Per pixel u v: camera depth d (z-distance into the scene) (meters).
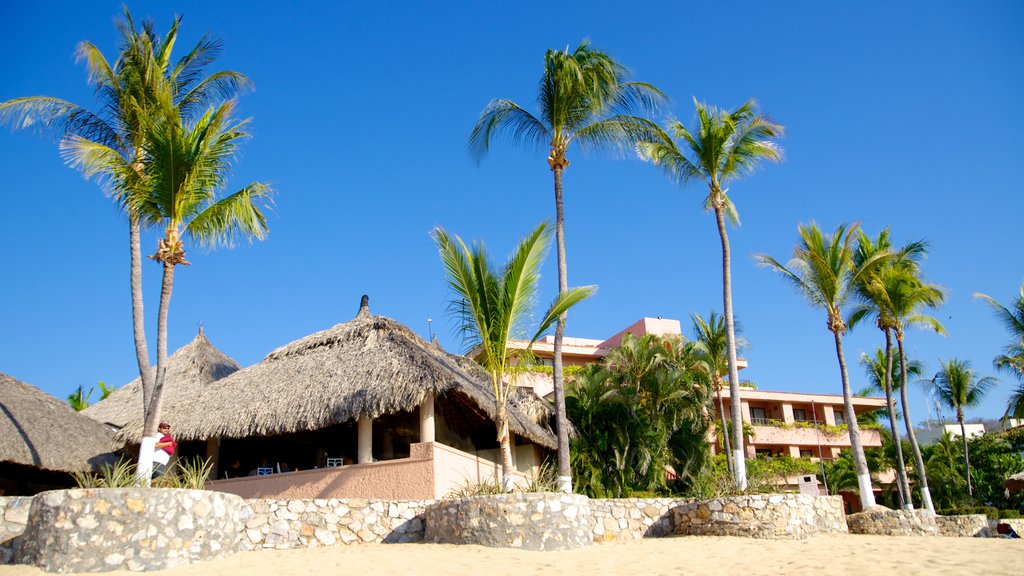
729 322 18.48
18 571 8.52
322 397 15.52
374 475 15.53
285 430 15.33
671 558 10.86
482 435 20.69
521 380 32.38
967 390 36.41
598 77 17.20
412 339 18.75
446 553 10.77
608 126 17.62
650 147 19.70
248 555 10.58
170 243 12.74
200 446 18.95
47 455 15.26
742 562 10.42
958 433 50.16
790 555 11.18
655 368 27.11
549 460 23.00
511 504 11.62
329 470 16.05
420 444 15.27
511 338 13.82
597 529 13.73
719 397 31.75
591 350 42.97
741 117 19.91
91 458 16.25
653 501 15.30
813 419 46.22
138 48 14.25
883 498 40.09
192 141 12.66
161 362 12.27
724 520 14.70
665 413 26.78
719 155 19.53
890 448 39.38
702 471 26.81
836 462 40.16
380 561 10.12
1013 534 18.33
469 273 13.89
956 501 37.47
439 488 14.95
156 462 12.55
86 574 8.58
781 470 38.72
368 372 15.70
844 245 21.72
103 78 14.48
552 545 11.46
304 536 12.00
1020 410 32.16
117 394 22.92
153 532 9.19
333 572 9.37
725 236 19.30
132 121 14.14
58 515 8.88
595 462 23.47
